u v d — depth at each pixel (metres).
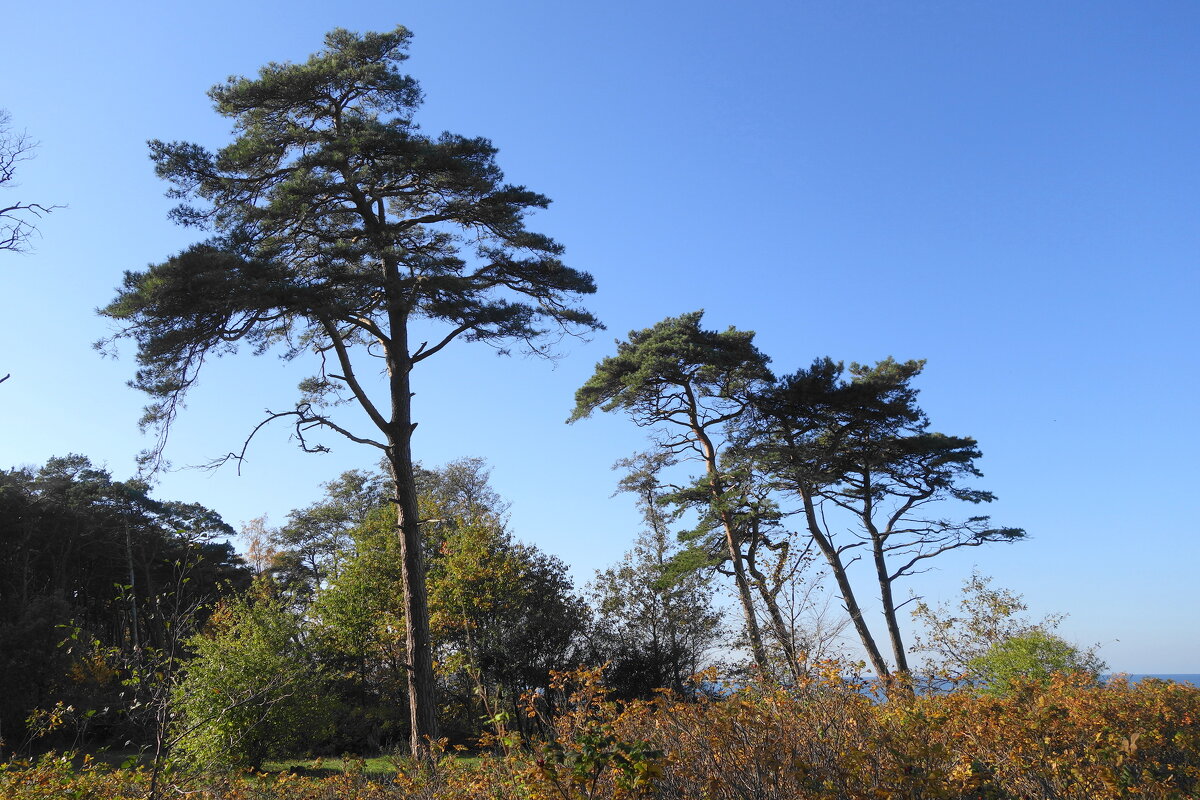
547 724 8.10
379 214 15.52
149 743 8.76
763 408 23.45
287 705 17.80
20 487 36.00
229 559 38.59
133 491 34.16
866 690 7.12
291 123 14.80
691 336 22.88
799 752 5.88
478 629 24.48
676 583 22.97
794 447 23.16
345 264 13.74
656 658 24.45
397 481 14.54
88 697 21.66
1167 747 7.98
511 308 14.63
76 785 8.34
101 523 34.53
